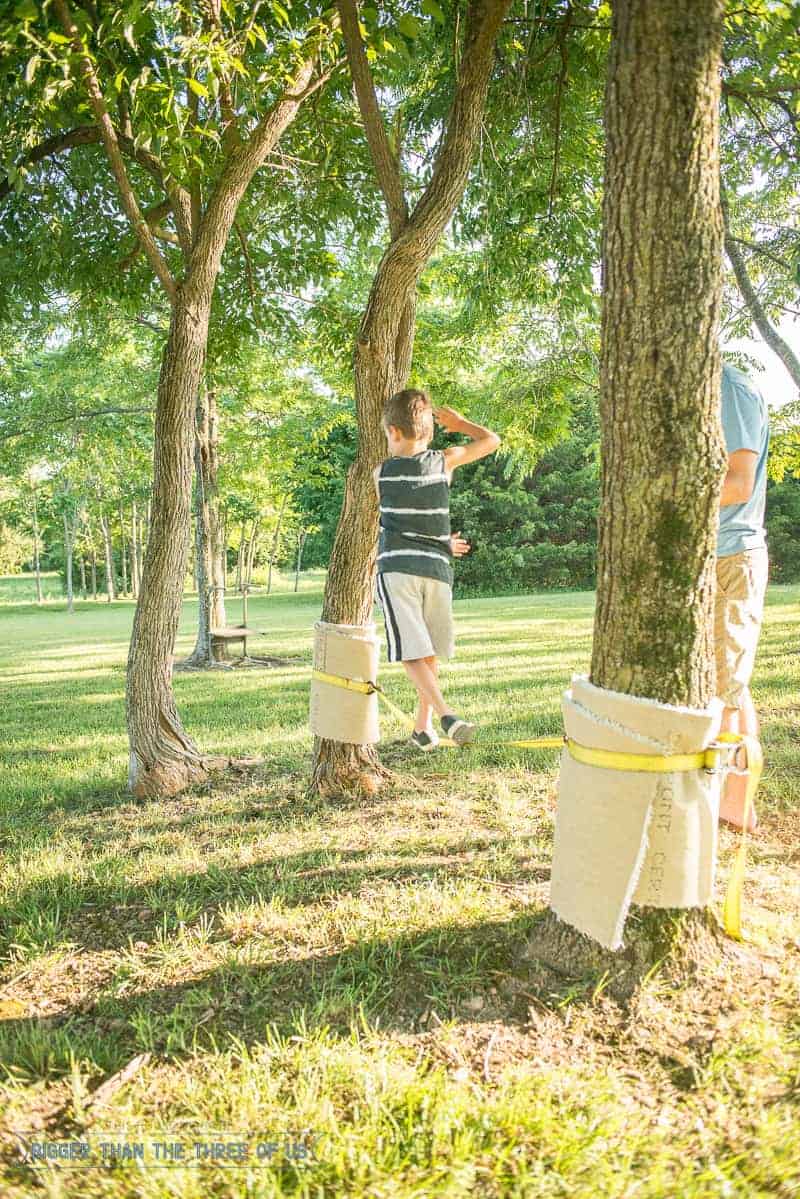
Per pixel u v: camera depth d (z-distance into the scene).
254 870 4.00
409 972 2.92
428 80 6.56
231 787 5.68
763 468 3.97
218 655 14.91
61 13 4.06
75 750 7.71
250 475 16.91
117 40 4.58
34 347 13.97
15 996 2.98
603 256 2.61
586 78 5.94
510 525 38.97
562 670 10.59
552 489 38.22
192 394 5.71
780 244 10.20
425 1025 2.63
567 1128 2.10
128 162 6.71
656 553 2.61
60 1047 2.62
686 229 2.46
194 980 2.99
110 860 4.30
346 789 5.19
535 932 2.98
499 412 12.48
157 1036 2.67
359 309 12.55
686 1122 2.15
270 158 7.12
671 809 2.62
